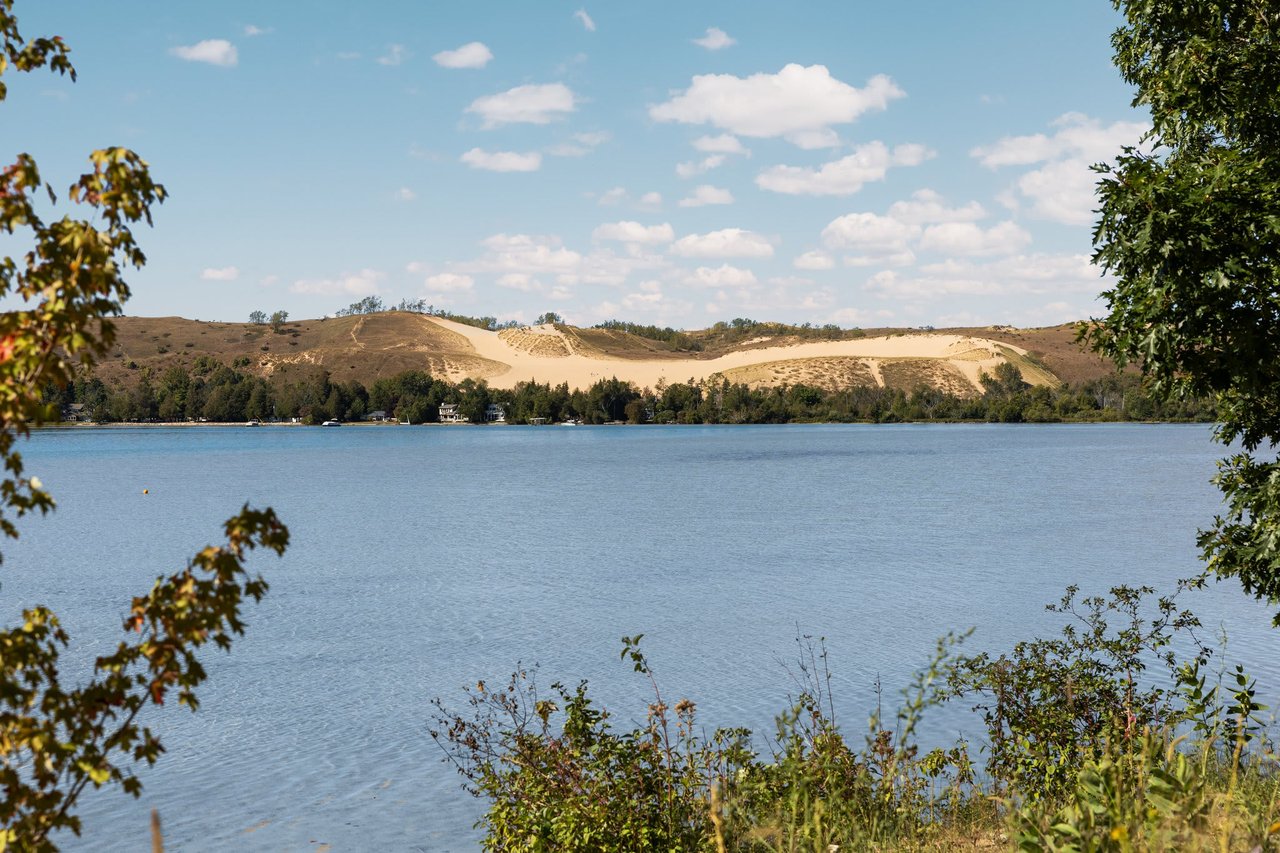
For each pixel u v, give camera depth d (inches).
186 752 794.2
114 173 189.9
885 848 338.6
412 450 6540.4
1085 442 6752.0
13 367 181.6
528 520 2615.7
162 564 1887.3
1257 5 410.6
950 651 1066.1
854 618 1284.4
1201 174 348.2
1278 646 1013.2
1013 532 2203.5
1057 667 472.4
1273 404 428.1
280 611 1393.9
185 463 5324.8
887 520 2480.3
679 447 6584.6
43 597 1524.4
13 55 196.9
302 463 5251.0
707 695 924.0
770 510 2768.2
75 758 187.6
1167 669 879.1
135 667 1037.8
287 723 862.5
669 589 1539.1
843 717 820.0
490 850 416.2
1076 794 253.3
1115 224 351.6
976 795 438.3
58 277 183.9
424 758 764.0
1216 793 258.5
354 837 617.0
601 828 349.7
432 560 1889.8
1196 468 4266.7
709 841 337.7
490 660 1095.0
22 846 180.5
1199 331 346.9
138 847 612.4
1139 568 1674.5
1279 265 333.1
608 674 1020.5
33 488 191.6
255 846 605.3
